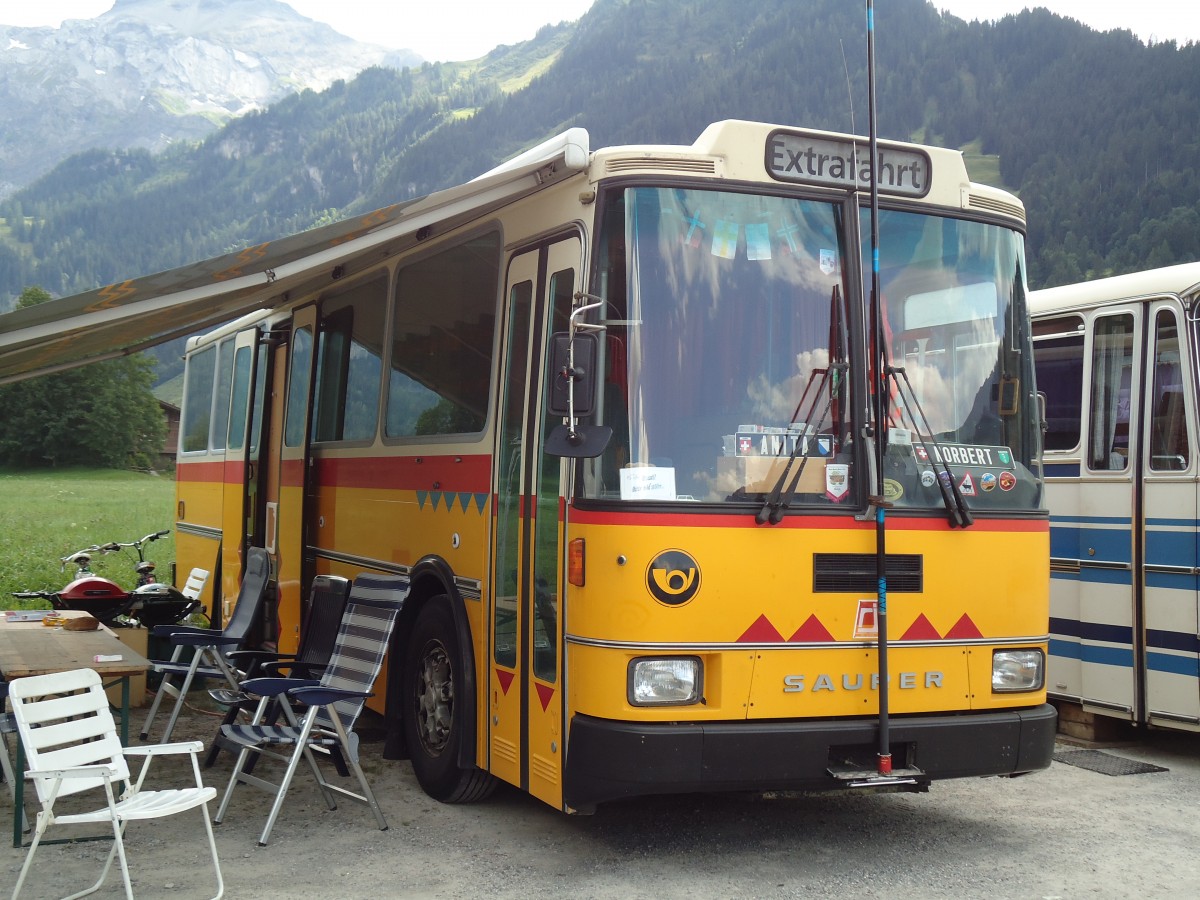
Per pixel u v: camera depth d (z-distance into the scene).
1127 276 8.24
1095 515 8.12
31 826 5.93
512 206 6.21
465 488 6.45
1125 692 7.86
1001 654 5.59
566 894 5.03
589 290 5.26
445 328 6.93
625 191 5.30
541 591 5.56
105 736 5.05
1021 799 6.75
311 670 7.21
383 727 8.55
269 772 7.19
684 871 5.35
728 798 6.62
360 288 8.38
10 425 95.88
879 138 5.66
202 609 10.54
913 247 5.71
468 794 6.38
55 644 6.75
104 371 97.69
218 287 5.63
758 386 5.29
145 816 4.54
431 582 6.92
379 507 7.68
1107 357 8.20
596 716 5.04
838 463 5.34
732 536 5.11
